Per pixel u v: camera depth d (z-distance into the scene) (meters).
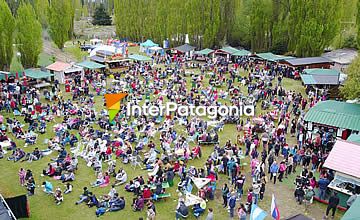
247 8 74.00
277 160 24.02
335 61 47.44
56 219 17.89
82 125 29.67
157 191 19.62
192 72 50.34
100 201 19.47
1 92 37.25
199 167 23.30
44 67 47.12
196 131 28.20
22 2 47.41
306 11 53.78
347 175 18.09
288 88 42.75
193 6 67.12
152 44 63.69
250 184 21.38
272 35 62.50
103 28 110.44
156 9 77.75
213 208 19.00
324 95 35.81
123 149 24.89
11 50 46.00
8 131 29.17
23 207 17.73
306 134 26.94
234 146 24.75
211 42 67.88
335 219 17.84
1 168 23.23
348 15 65.69
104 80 43.50
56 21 65.44
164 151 25.11
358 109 26.45
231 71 48.03
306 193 18.95
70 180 21.72
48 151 25.45
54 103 36.47
